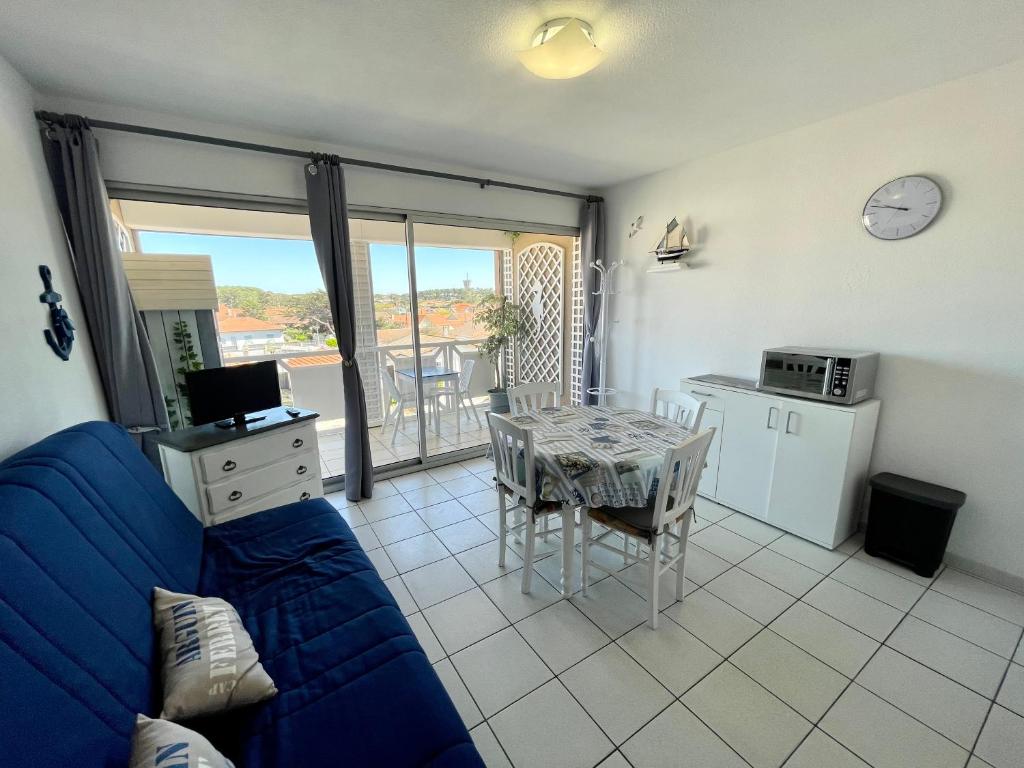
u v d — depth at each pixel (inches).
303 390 167.3
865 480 99.6
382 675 42.9
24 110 72.4
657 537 71.1
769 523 105.8
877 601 79.4
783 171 108.0
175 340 101.8
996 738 54.4
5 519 35.6
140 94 82.3
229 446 86.8
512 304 208.1
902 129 87.9
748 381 118.6
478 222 140.5
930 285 87.4
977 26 63.8
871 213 93.4
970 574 87.0
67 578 37.6
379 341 181.0
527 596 82.7
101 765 29.3
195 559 63.1
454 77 78.2
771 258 113.3
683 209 134.0
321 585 58.4
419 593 83.7
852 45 69.2
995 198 78.4
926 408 90.2
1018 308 77.9
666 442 82.0
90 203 81.8
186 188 95.8
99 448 57.2
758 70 76.9
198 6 57.6
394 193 123.3
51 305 68.2
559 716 58.3
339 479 132.5
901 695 60.6
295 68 74.3
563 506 78.2
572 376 187.2
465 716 58.4
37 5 55.7
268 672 44.3
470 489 130.6
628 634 72.6
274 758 35.1
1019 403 79.1
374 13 60.0
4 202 60.0
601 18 61.9
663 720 57.5
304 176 108.0
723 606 78.8
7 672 27.4
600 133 106.0
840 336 102.0
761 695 60.9
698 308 133.7
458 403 185.0
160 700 39.9
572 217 162.2
